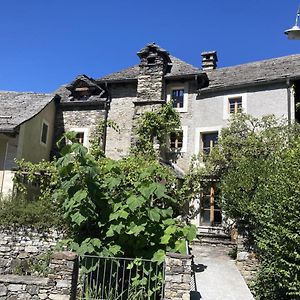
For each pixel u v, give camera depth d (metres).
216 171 15.34
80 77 19.98
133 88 19.39
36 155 17.67
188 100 18.64
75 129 19.44
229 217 12.78
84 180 9.34
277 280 9.04
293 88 16.41
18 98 18.94
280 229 8.44
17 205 12.51
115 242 8.78
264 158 13.34
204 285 9.59
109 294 7.73
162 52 18.95
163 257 7.90
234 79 18.22
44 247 11.70
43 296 6.94
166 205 10.56
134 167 11.92
